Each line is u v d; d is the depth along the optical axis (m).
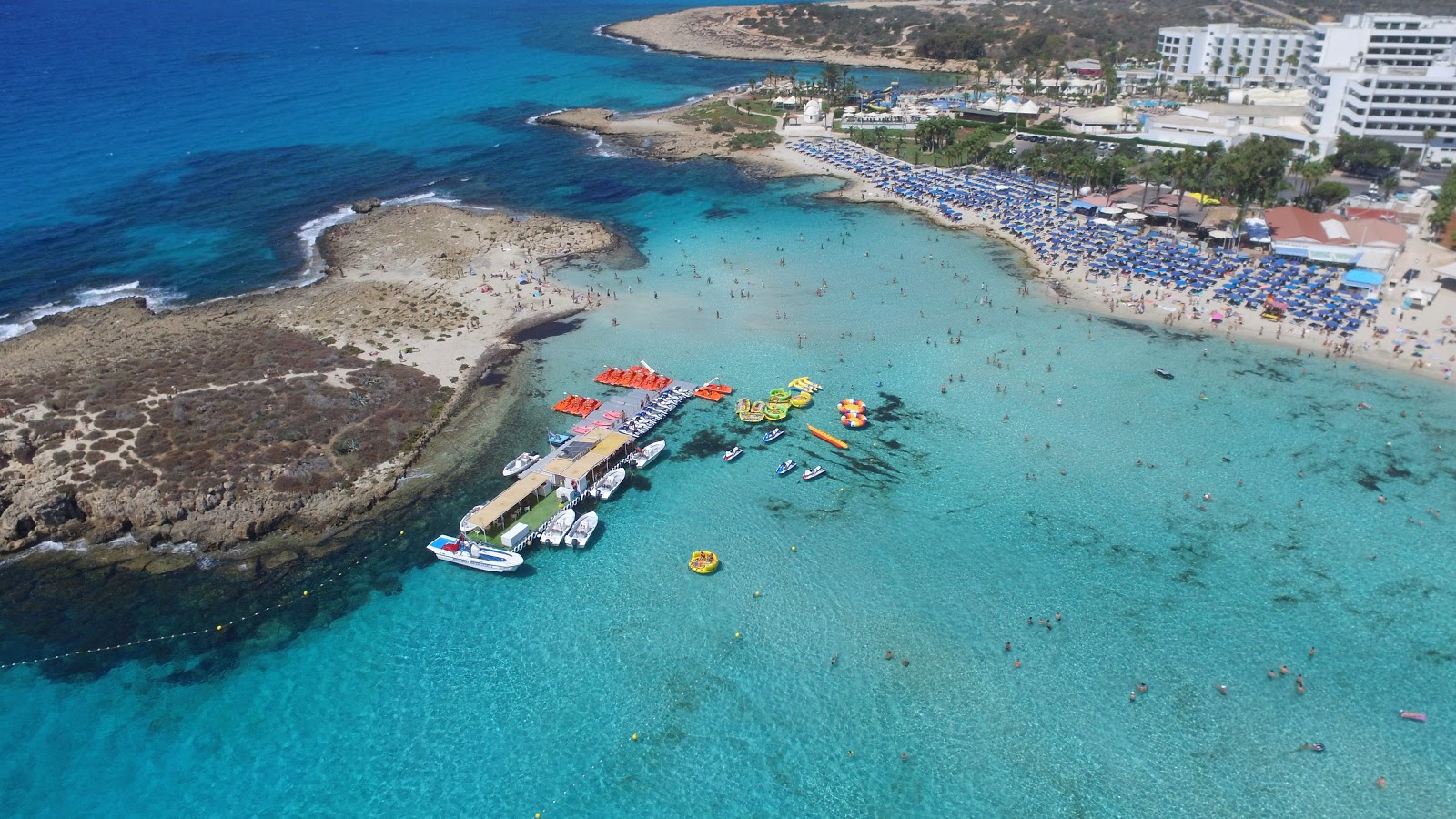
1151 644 63.50
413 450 87.69
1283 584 68.56
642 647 64.81
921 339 110.25
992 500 79.62
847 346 109.25
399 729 58.75
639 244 147.50
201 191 173.75
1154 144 188.12
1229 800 52.28
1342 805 51.75
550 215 163.12
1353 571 69.50
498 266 135.88
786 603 68.50
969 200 161.00
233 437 84.31
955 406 95.00
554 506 79.81
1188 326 110.56
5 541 73.62
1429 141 162.75
